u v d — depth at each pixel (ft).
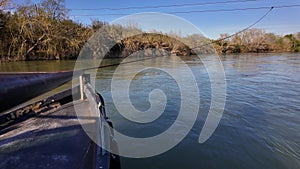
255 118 25.63
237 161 16.69
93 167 8.61
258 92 39.32
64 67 76.38
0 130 13.28
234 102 32.55
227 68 76.79
